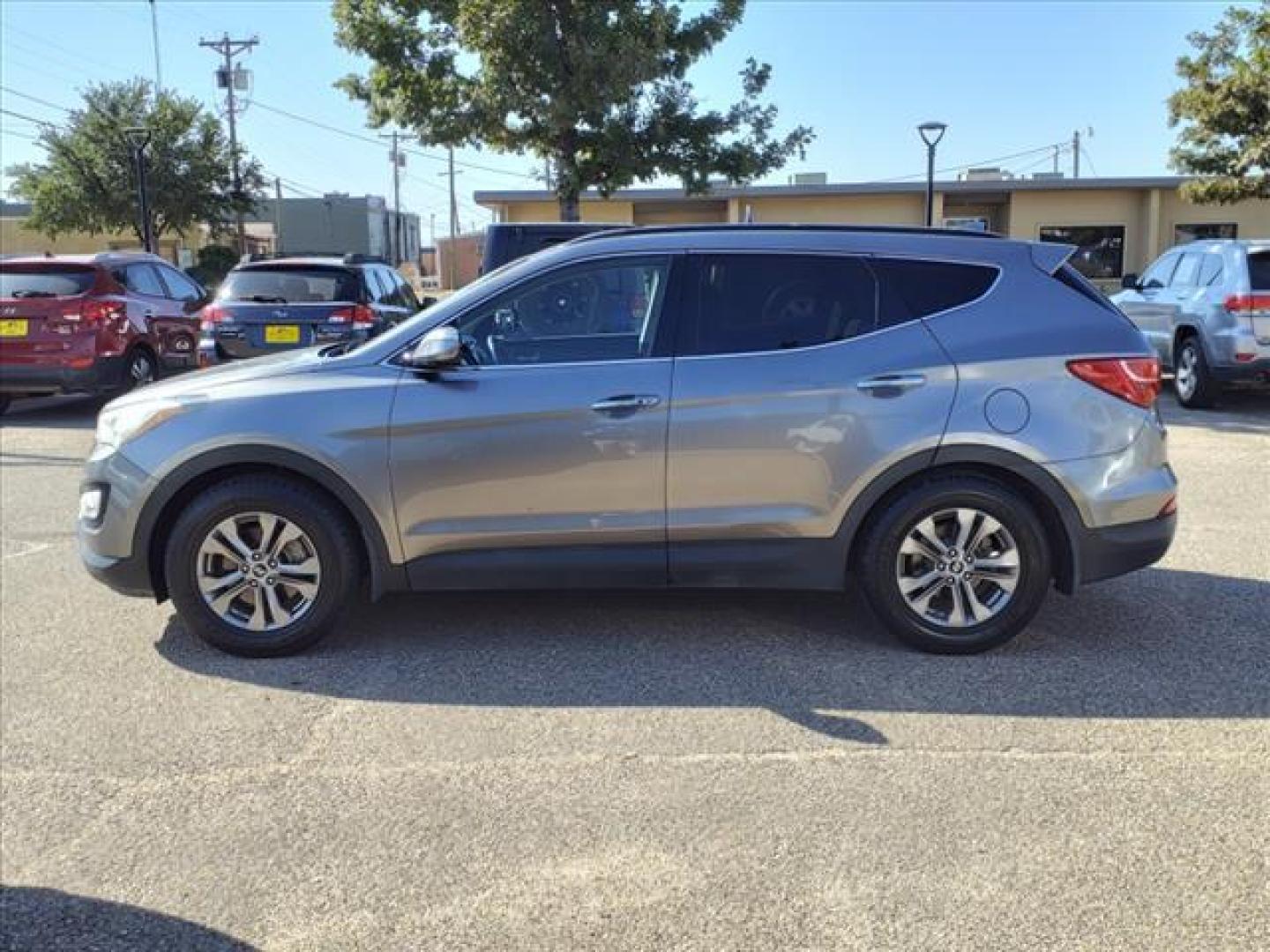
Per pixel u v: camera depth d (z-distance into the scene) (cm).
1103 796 346
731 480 457
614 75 1409
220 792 354
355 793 353
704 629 503
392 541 463
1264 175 1905
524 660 468
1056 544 471
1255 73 1748
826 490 457
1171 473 476
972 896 294
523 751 381
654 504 459
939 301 468
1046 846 317
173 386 480
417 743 389
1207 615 520
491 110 1483
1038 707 414
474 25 1427
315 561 467
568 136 1541
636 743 386
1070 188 2875
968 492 457
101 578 475
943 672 451
